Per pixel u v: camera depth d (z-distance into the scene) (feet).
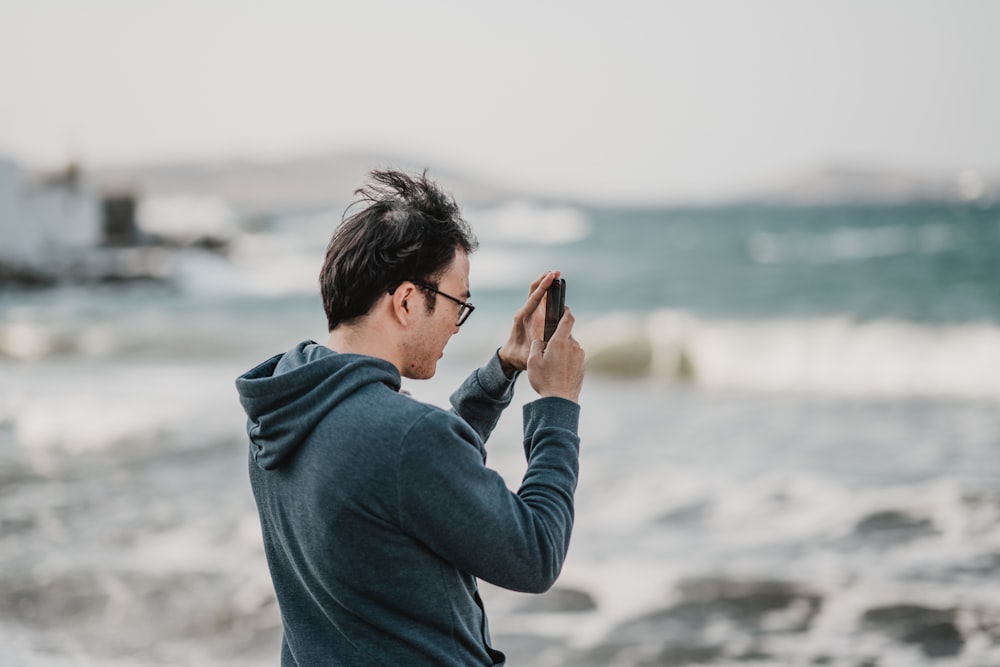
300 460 4.80
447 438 4.58
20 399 37.86
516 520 4.68
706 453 27.25
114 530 19.75
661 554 18.08
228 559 17.92
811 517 20.40
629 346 47.06
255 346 58.65
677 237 252.83
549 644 14.24
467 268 5.26
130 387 41.75
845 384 41.70
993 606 15.12
